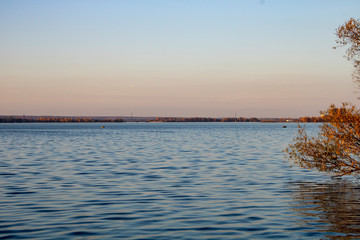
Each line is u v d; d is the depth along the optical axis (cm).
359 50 2234
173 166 3266
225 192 2092
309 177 2638
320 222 1488
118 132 13100
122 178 2588
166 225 1448
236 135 10025
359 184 2359
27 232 1353
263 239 1286
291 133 11456
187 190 2150
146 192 2089
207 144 6275
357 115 2183
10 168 3120
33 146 5850
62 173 2828
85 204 1791
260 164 3397
